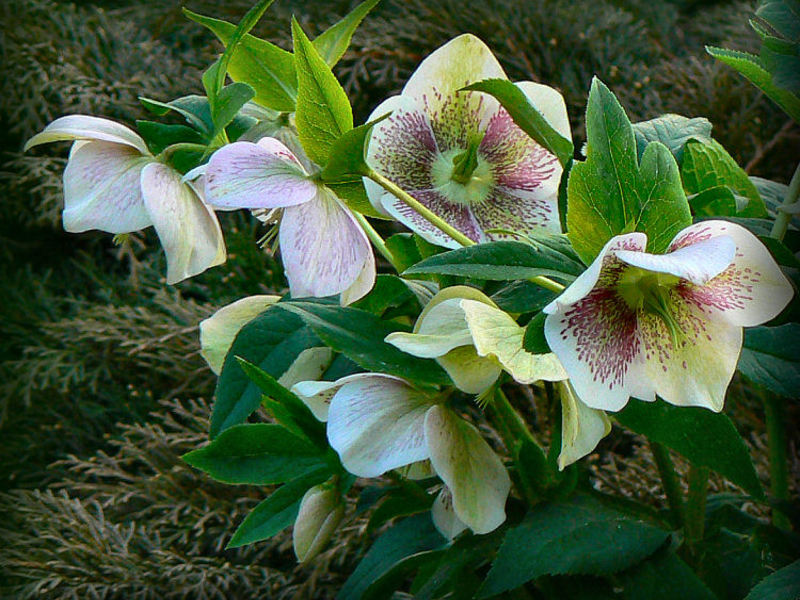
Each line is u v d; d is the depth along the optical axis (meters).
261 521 0.45
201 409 1.06
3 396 1.26
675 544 0.46
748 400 1.05
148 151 0.46
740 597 0.48
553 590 0.46
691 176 0.53
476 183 0.48
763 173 1.25
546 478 0.46
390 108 0.47
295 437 0.45
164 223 0.44
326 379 0.48
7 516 1.07
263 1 0.44
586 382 0.39
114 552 0.95
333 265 0.43
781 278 0.39
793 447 0.95
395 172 0.47
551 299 0.43
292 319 0.47
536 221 0.47
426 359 0.43
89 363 1.22
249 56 0.47
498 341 0.40
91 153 0.46
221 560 0.95
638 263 0.37
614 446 1.05
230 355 0.47
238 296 1.22
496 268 0.40
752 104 1.23
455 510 0.42
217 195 0.42
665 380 0.40
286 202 0.43
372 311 0.49
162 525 1.02
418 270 0.40
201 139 0.48
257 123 0.49
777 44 0.45
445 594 0.51
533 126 0.45
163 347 1.14
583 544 0.43
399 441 0.42
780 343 0.45
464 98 0.48
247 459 0.46
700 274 0.37
